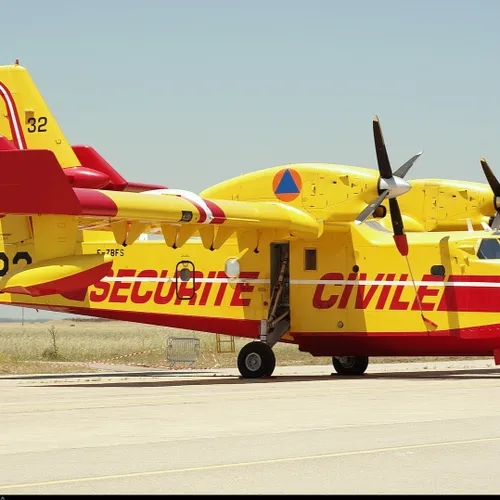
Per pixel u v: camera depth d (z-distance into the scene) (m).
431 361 109.50
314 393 54.53
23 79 76.25
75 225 60.44
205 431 36.59
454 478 26.19
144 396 53.66
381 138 65.44
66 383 67.81
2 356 104.31
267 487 25.06
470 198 73.94
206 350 127.31
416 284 69.12
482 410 43.91
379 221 73.62
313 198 67.81
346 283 71.12
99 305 75.69
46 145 75.50
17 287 60.38
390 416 41.41
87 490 24.69
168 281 74.56
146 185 74.94
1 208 55.41
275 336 72.75
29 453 31.09
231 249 73.56
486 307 67.00
